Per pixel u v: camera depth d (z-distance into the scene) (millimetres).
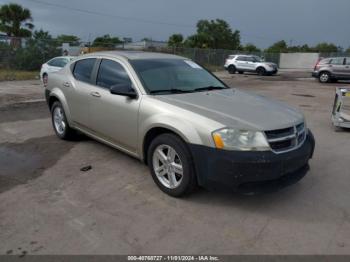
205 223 3607
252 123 3707
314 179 4836
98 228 3473
